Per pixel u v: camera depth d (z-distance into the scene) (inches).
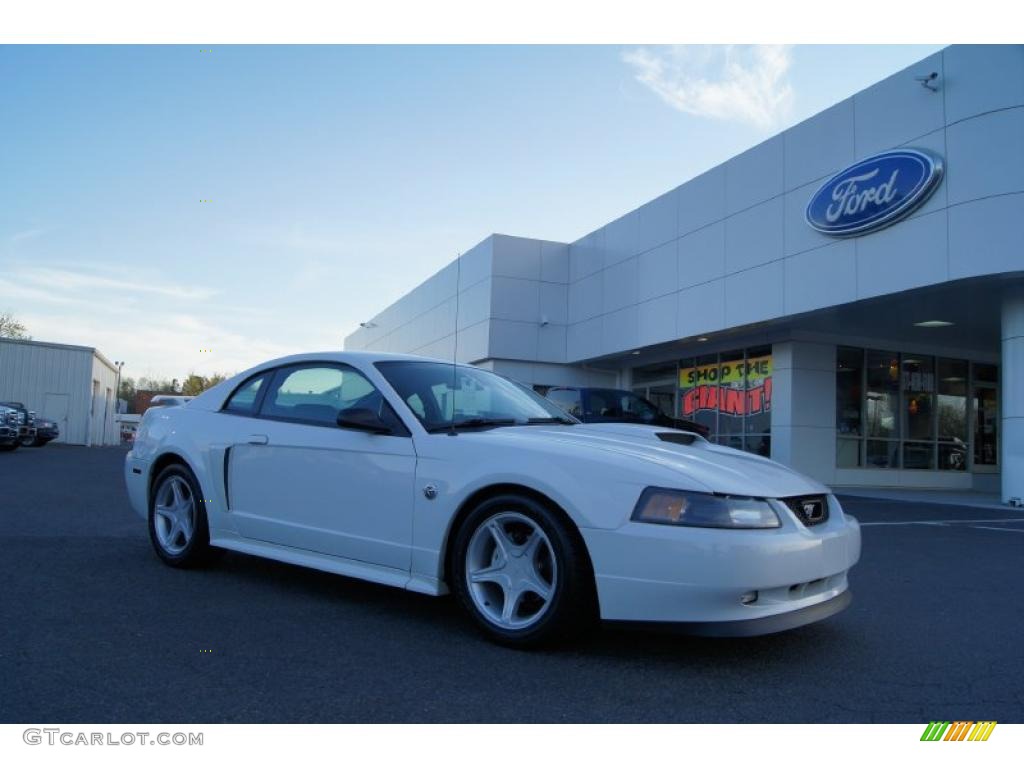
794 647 149.2
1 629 144.6
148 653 134.0
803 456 642.2
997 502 521.7
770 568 125.2
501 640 140.9
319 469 170.1
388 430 160.6
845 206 516.1
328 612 163.9
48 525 265.7
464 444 150.6
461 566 146.6
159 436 210.2
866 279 506.9
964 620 175.0
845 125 526.9
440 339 1033.5
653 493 129.2
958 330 636.1
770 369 668.7
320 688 120.2
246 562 213.2
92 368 1310.3
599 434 161.9
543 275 888.9
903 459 699.4
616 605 128.4
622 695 120.6
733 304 627.8
